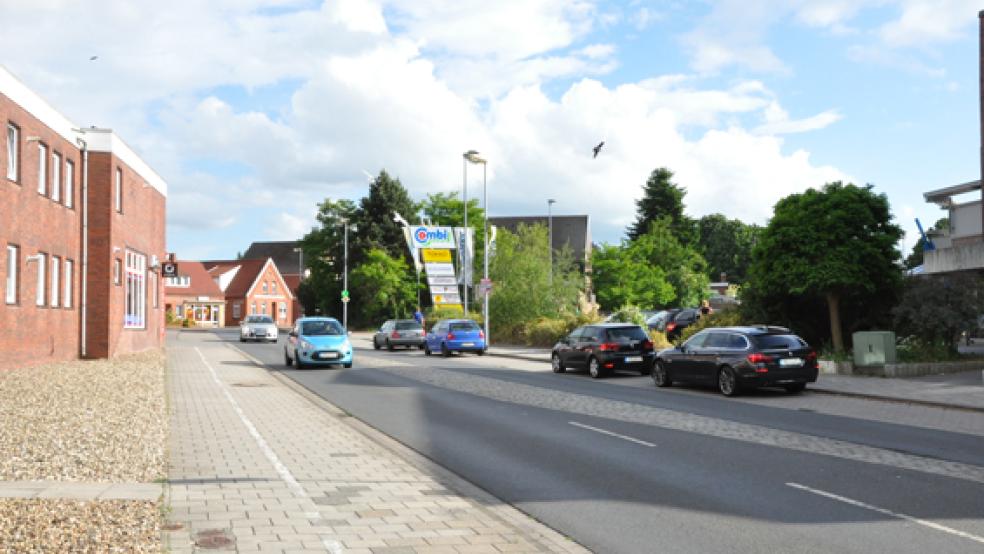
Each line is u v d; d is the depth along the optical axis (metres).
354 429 12.79
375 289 74.75
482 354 35.41
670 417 14.24
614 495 8.14
